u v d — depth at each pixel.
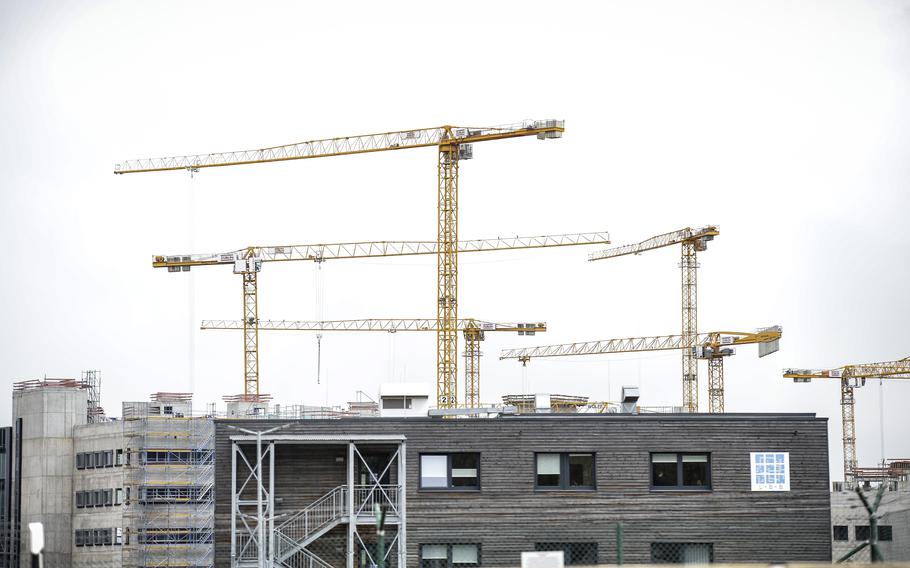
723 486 58.62
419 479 58.47
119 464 89.81
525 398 89.31
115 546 89.25
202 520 85.38
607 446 58.62
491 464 58.44
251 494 59.25
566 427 58.66
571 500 58.28
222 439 59.12
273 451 57.78
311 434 58.78
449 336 169.12
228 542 58.53
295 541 57.59
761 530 58.44
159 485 86.12
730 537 58.38
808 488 58.84
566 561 58.06
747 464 58.81
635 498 58.34
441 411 61.84
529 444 58.56
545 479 58.62
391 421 58.88
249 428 59.03
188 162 183.62
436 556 58.09
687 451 58.72
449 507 58.16
